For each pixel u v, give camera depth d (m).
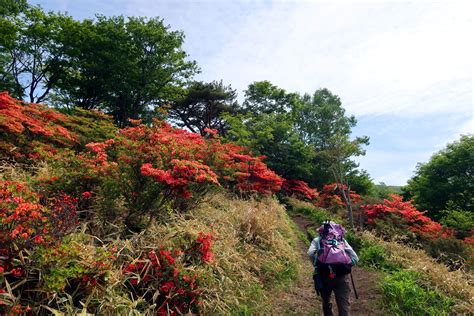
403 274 5.80
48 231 2.87
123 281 3.29
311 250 4.07
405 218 11.89
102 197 4.58
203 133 27.23
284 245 6.95
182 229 4.52
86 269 2.98
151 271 3.70
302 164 20.23
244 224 6.57
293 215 15.80
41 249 2.74
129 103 21.83
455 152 20.56
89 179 4.58
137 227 4.66
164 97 23.78
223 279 4.19
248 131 18.20
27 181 4.48
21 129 6.90
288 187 19.66
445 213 19.11
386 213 12.52
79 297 3.03
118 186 4.47
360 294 5.36
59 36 18.42
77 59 19.55
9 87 18.73
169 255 3.75
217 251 4.77
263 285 5.21
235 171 10.80
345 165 15.20
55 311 2.60
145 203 4.67
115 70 19.34
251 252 5.75
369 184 30.17
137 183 4.66
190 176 4.62
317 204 18.02
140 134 4.95
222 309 3.86
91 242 3.68
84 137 9.26
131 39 20.52
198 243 4.20
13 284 2.78
